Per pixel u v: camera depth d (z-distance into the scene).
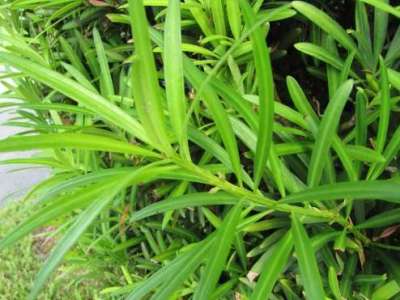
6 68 0.70
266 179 0.42
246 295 0.49
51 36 0.69
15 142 0.26
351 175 0.36
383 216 0.38
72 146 0.27
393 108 0.40
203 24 0.45
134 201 0.60
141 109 0.26
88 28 0.63
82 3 0.60
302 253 0.30
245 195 0.32
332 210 0.37
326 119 0.33
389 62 0.41
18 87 0.70
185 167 0.30
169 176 0.31
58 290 1.11
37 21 0.71
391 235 0.43
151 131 0.27
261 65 0.30
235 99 0.35
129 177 0.27
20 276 1.28
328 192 0.31
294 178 0.39
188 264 0.31
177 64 0.28
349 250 0.41
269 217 0.46
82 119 0.58
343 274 0.41
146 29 0.25
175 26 0.28
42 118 0.71
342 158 0.36
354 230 0.38
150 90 0.26
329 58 0.41
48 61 0.67
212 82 0.34
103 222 0.66
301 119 0.40
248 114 0.35
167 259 0.59
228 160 0.36
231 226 0.30
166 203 0.35
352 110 0.47
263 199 0.33
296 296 0.46
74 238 0.26
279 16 0.41
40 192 0.67
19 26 0.76
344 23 0.49
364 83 0.43
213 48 0.49
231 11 0.41
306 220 0.37
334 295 0.40
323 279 0.43
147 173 0.28
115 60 0.60
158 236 0.62
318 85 0.51
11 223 1.46
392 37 0.45
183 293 0.56
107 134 0.48
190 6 0.43
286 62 0.51
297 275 0.44
